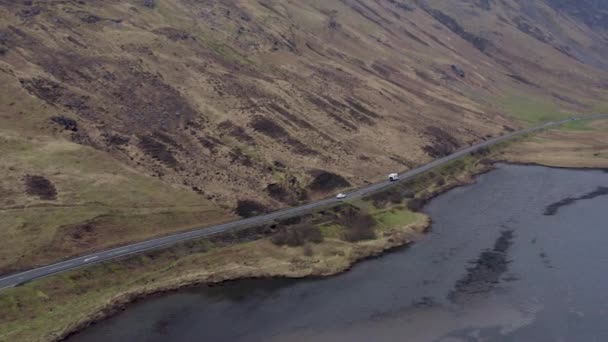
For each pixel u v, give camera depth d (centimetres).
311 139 15200
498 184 15212
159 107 14000
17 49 13800
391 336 7519
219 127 14125
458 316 8044
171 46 16925
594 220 12112
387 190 13350
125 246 9544
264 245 10175
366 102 19038
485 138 19888
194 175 12131
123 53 15538
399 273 9469
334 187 13288
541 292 8744
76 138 11844
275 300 8475
